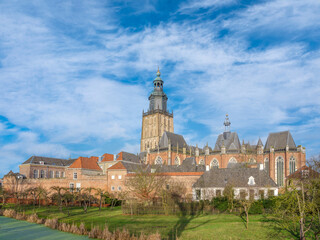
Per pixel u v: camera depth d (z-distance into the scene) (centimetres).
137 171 8688
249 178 8094
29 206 8975
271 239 4244
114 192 9369
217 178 8412
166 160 14050
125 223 5528
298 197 3819
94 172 11225
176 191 8406
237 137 13350
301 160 11275
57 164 14575
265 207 6159
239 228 4847
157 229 4938
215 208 6481
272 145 12312
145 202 7138
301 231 3834
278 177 11669
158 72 19575
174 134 15900
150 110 19088
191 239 4303
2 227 5725
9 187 11719
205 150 13288
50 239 4662
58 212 7531
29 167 13362
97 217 6431
